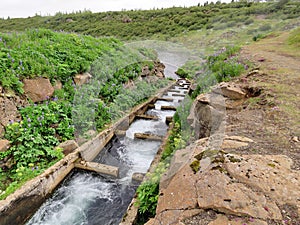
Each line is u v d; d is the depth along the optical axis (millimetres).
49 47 5719
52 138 3803
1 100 3600
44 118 3992
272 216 1871
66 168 3508
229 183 2201
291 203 1975
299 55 9062
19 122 3762
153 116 3670
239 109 4703
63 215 3051
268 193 2076
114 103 3182
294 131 3404
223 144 3016
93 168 3369
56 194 3365
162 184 2525
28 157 3357
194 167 2420
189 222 1948
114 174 3252
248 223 1839
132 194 3072
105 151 3316
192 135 2518
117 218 2938
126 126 3402
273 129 3525
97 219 2979
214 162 2479
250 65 7379
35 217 2992
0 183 2984
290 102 4395
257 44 13281
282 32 17547
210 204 2029
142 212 2588
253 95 5199
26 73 4293
